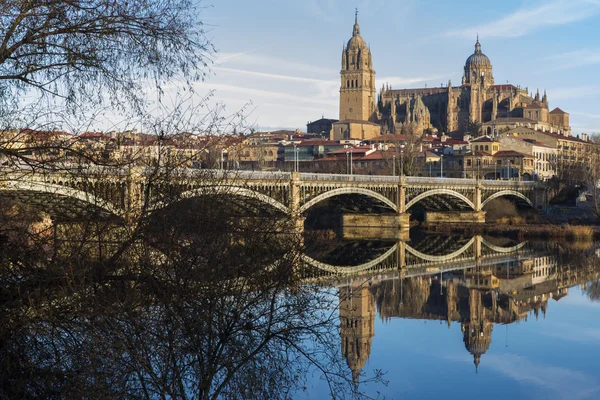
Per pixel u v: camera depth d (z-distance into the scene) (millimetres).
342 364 32250
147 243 19453
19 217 17953
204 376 21203
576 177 184125
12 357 17766
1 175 17016
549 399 39219
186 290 20109
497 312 64000
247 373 23375
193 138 19531
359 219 135375
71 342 18656
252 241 21578
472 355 48000
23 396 17797
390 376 41781
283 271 22344
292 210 24375
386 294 70750
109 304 18609
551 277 84375
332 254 97250
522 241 125625
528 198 169500
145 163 18719
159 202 19438
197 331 20641
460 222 152625
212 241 20375
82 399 18062
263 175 83812
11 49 15742
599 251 109312
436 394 38781
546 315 62844
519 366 45312
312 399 30969
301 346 30766
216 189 21578
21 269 17953
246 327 22016
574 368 45438
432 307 65062
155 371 21125
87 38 16344
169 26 16594
